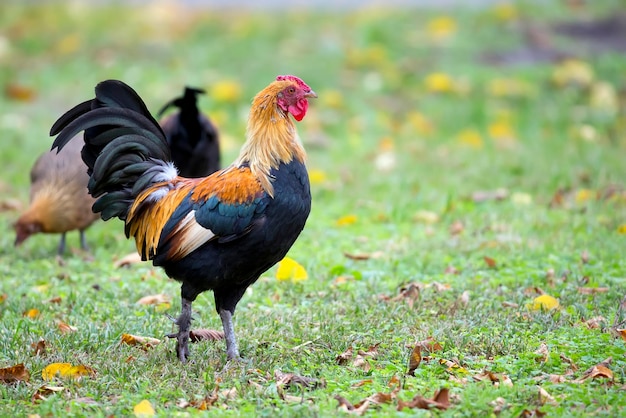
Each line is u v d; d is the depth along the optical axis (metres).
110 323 17.00
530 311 17.08
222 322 15.73
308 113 34.59
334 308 17.70
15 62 38.66
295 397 13.45
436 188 26.94
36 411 13.06
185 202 14.65
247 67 37.94
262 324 16.89
